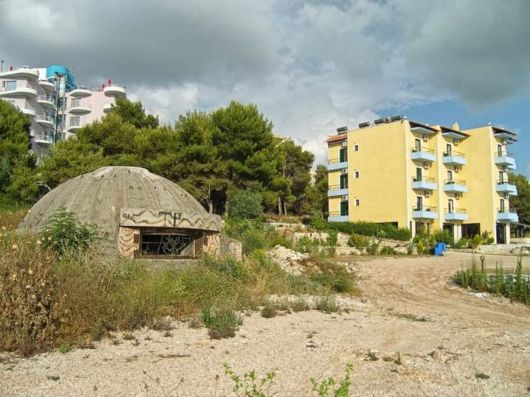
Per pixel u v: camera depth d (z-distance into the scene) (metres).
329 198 60.09
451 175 59.34
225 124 39.97
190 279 12.87
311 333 10.23
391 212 53.53
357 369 7.63
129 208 15.94
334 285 17.75
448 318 13.41
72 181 18.45
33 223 17.02
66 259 11.09
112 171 18.02
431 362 8.20
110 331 9.52
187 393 6.28
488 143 59.78
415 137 54.97
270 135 41.62
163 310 11.05
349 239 39.31
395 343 9.62
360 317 12.72
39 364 7.42
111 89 85.50
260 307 13.00
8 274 8.65
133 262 13.23
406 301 16.64
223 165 38.66
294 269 19.27
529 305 16.73
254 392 5.62
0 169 36.03
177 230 16.97
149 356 8.04
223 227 25.38
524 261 30.61
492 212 58.91
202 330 10.03
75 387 6.42
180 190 19.27
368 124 58.62
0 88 75.94
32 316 8.45
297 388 6.59
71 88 89.38
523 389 6.96
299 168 63.12
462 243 51.84
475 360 8.48
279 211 56.53
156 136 38.94
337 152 60.22
